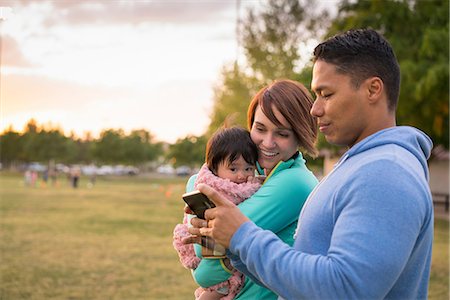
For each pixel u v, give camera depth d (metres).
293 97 2.33
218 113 23.94
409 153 1.76
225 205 1.83
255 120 2.45
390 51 1.82
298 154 2.48
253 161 2.50
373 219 1.60
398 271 1.59
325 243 1.76
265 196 2.29
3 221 16.92
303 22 22.86
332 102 1.82
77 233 14.12
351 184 1.69
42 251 10.94
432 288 7.65
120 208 23.45
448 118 18.22
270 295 2.31
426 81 15.80
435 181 28.12
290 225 2.33
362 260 1.57
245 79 23.62
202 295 2.40
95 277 8.37
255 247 1.75
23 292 7.25
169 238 13.31
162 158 115.88
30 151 96.75
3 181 56.12
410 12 17.58
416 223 1.61
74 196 31.97
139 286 7.77
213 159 2.52
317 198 1.84
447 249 11.59
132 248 11.53
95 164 107.94
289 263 1.68
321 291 1.61
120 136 97.19
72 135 110.38
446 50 16.39
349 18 18.56
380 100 1.81
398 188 1.62
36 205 24.27
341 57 1.80
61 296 7.08
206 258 2.21
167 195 34.91
